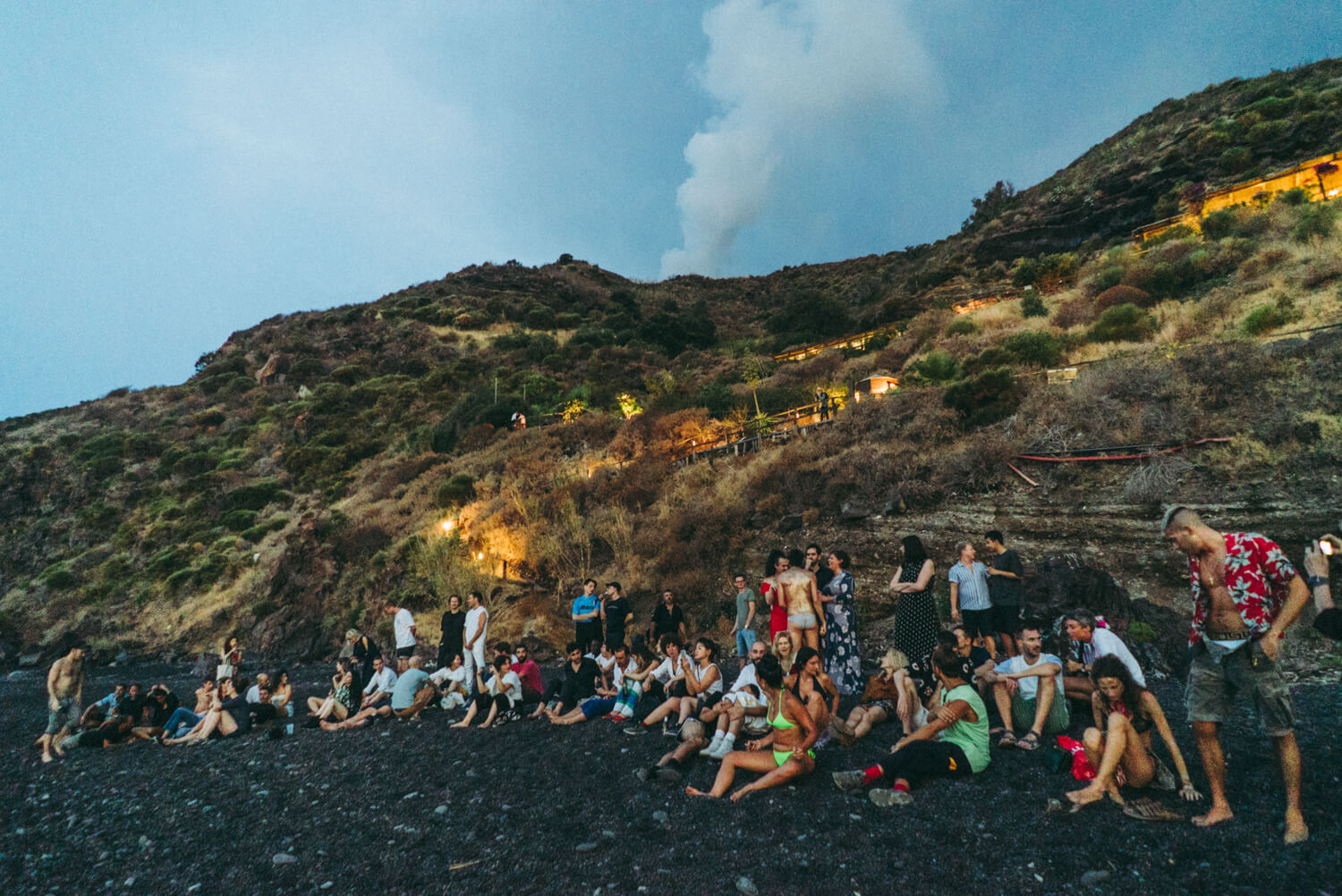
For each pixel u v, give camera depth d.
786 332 46.78
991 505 10.00
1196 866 2.96
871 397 14.85
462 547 17.58
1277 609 3.20
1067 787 4.04
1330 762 4.01
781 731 4.56
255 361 51.41
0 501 32.06
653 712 6.40
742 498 13.87
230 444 36.41
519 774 5.38
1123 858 3.11
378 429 36.03
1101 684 3.85
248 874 3.74
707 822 4.03
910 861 3.29
